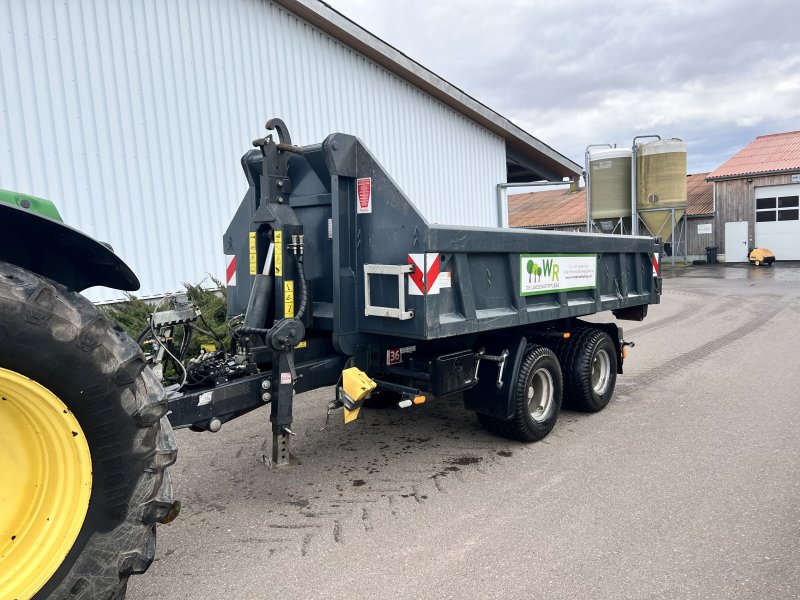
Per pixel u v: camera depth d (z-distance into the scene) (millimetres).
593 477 4332
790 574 3004
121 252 8656
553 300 5293
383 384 4488
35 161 7836
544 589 2928
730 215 29984
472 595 2896
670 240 25141
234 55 9836
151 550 2531
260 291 4031
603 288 6055
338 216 4055
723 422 5551
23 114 7715
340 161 4027
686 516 3666
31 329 2139
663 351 9180
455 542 3420
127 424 2379
